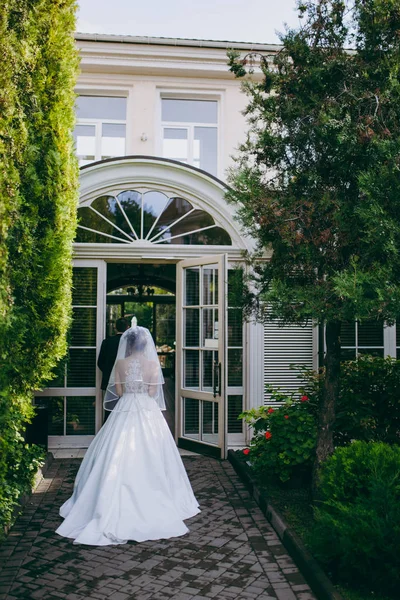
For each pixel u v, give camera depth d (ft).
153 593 10.71
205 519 15.03
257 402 24.31
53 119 15.64
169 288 43.80
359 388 19.10
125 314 45.57
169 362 45.88
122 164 23.88
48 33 15.49
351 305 11.70
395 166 11.75
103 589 10.85
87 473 15.14
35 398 23.56
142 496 14.07
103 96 27.55
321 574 10.90
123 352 16.16
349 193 13.91
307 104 13.96
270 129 14.79
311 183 14.05
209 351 23.15
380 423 18.52
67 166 16.83
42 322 14.71
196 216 24.67
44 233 14.79
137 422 15.14
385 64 13.21
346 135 12.36
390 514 10.51
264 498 15.92
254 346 24.36
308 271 13.79
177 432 23.99
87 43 26.07
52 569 11.73
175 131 27.99
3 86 11.50
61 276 16.17
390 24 13.47
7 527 13.64
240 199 14.58
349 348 25.40
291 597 10.61
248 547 13.09
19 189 12.91
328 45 14.44
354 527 10.49
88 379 23.88
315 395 19.29
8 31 11.85
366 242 12.21
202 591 10.82
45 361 15.57
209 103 28.22
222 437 22.02
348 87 13.65
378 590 10.50
